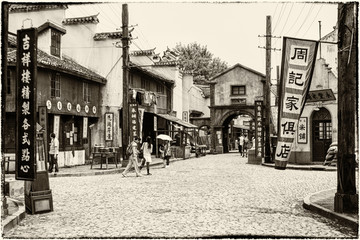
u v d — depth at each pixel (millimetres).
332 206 10305
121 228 8484
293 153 25984
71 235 7934
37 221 9398
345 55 9578
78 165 26062
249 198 12586
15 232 8289
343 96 9641
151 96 32812
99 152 24156
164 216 9719
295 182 17047
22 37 9844
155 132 37344
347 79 9594
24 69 9789
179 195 13234
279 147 12008
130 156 20094
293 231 8195
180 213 10078
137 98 32000
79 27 29969
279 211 10422
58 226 8812
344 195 9477
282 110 11977
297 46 11750
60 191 14578
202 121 50688
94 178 19281
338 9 9625
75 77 25469
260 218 9461
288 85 11883
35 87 9742
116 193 13898
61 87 23797
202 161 32812
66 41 30062
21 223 9188
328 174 20547
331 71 24484
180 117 46125
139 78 33469
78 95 25938
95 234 7980
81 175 20656
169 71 43250
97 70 29672
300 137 25797
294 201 12141
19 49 9859
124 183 16969
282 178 18734
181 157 36031
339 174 9617
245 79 46438
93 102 28219
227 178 18812
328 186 15648
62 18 29922
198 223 8883
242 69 46531
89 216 9883
